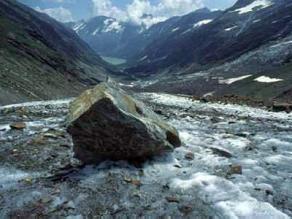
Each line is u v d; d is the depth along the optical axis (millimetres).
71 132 11266
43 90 67750
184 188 10172
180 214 8906
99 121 10977
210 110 28531
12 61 80250
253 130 18031
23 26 137125
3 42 95562
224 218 8672
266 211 8859
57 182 10438
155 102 42500
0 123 18203
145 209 9141
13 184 10383
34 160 12266
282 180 10875
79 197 9609
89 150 11477
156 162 11930
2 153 12797
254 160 12477
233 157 12961
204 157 12742
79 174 10938
